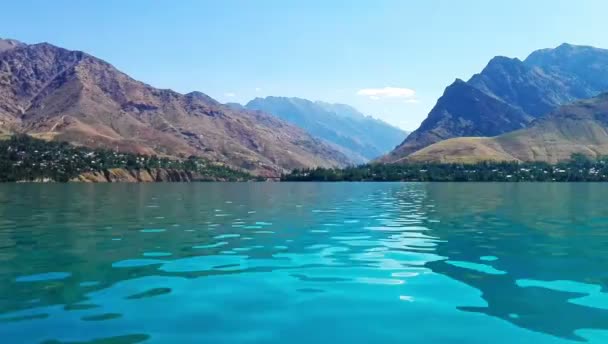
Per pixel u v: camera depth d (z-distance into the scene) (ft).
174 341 38.22
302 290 54.39
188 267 66.80
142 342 37.88
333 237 97.91
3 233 102.06
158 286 55.72
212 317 44.45
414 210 172.76
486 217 143.02
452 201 233.14
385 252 79.66
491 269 65.82
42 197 268.21
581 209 175.32
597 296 52.13
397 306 48.34
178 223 125.29
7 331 40.11
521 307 48.11
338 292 53.67
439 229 111.75
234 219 137.80
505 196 288.51
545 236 98.89
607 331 41.34
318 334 40.24
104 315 44.68
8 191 364.38
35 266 66.69
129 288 54.75
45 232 104.17
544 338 39.81
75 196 282.77
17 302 48.62
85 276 60.64
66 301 49.14
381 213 159.22
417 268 66.59
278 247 84.94
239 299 50.57
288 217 144.05
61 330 40.45
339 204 210.79
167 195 305.94
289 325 42.37
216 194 325.21
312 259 73.20
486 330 41.50
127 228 112.98
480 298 51.39
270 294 52.65
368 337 39.63
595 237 97.19
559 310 47.19
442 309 47.44
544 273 63.36
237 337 39.34
